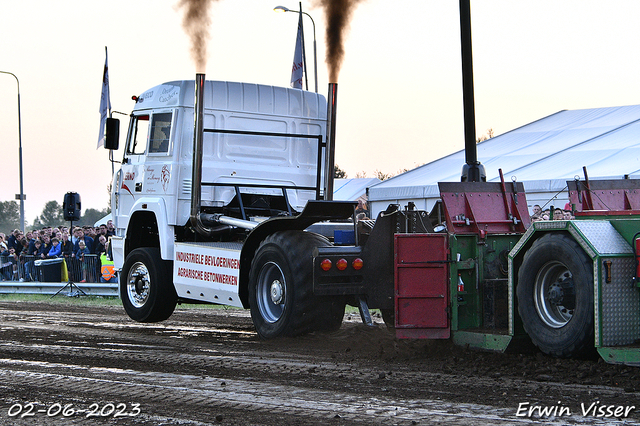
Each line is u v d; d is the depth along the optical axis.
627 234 7.86
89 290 21.97
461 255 9.28
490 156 36.38
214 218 12.73
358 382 7.80
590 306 7.70
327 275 10.12
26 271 25.47
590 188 9.45
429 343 9.84
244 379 8.09
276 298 10.95
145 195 14.12
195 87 12.73
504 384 7.44
